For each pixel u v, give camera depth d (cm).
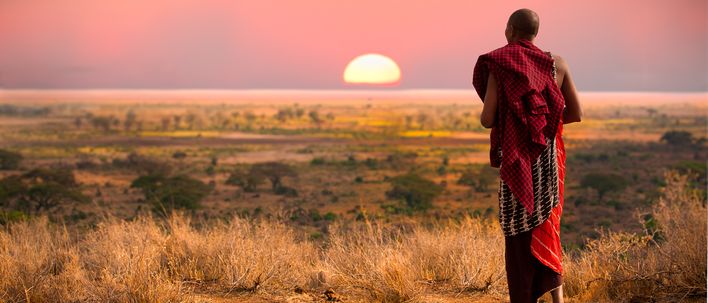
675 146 17625
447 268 431
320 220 4253
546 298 375
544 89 279
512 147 275
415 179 8475
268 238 480
